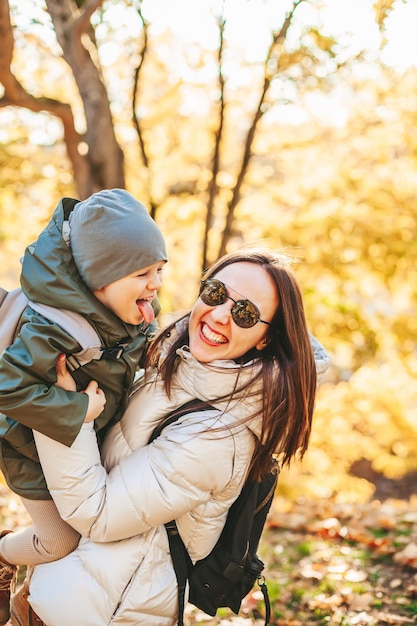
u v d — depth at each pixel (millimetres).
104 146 5895
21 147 7766
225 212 8469
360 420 10594
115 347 2018
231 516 2217
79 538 2109
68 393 1902
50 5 5328
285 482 8406
